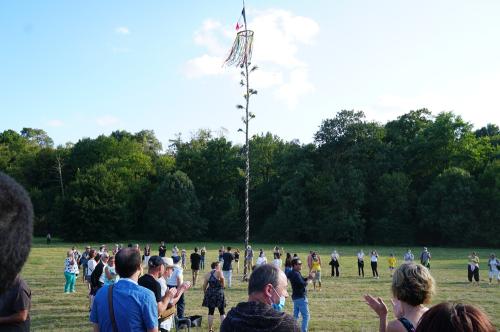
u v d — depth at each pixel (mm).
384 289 22609
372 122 79250
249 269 26875
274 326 2984
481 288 22812
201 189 85938
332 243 72688
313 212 74812
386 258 46219
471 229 66312
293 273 12328
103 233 73812
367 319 14656
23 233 1798
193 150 88875
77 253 30094
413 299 3818
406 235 71000
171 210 76250
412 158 79062
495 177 67812
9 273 1749
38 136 115062
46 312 16000
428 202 70750
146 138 108188
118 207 75688
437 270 32938
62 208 74750
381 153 77125
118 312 4051
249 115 26562
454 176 69688
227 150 86938
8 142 103188
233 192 86688
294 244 71250
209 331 12633
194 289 22250
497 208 65688
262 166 85625
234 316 3084
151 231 79000
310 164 77000
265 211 82938
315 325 13727
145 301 4137
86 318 14953
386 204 73500
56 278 26484
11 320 3953
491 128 99000
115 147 90312
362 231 71500
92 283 14430
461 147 77062
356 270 33438
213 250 56125
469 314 2021
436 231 70812
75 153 90500
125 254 4371
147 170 87562
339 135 77625
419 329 2115
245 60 26297
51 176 90750
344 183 73312
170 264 9492
